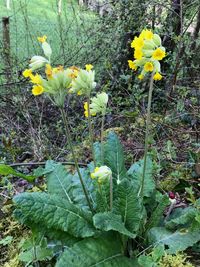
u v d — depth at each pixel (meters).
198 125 0.45
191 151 0.37
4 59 0.61
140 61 0.24
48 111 0.56
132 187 0.25
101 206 0.26
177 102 0.46
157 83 0.55
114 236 0.25
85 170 0.31
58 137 0.52
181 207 0.31
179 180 0.33
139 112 0.46
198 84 0.51
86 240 0.25
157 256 0.23
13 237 0.32
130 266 0.25
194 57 0.53
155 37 0.23
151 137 0.41
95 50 0.63
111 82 0.59
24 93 0.56
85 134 0.50
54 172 0.30
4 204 0.34
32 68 0.24
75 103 0.57
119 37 0.61
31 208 0.24
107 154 0.30
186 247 0.25
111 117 0.52
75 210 0.25
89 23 0.75
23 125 0.55
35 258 0.26
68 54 0.64
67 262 0.23
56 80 0.23
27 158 0.47
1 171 0.29
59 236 0.25
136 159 0.41
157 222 0.27
